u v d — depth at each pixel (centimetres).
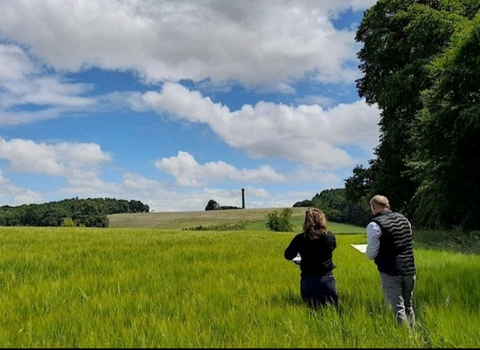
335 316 551
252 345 449
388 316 573
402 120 3600
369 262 1303
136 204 15438
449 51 2339
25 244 1995
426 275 943
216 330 518
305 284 659
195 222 11425
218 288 817
